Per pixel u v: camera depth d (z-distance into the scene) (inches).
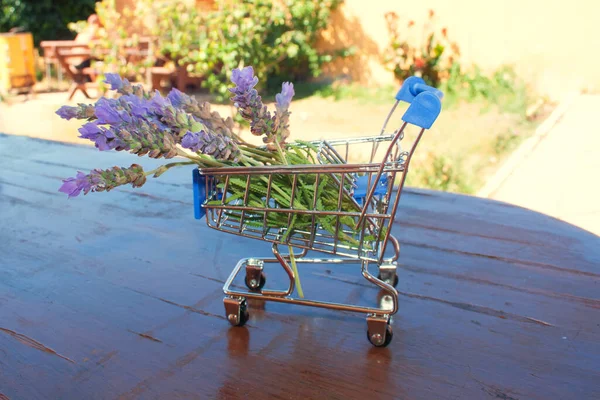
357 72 348.2
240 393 45.8
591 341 53.1
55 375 48.0
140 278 65.8
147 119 46.8
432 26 317.1
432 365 49.4
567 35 283.9
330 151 60.8
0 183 100.7
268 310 58.8
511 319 57.0
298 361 50.0
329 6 339.6
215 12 308.0
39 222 83.0
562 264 69.4
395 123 279.4
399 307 59.4
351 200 52.9
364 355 50.9
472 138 253.3
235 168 51.1
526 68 295.9
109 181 45.2
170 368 48.9
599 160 198.1
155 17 320.5
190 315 57.7
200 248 74.4
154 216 85.9
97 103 44.6
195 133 47.3
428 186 211.3
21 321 56.4
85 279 65.4
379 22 332.8
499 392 45.9
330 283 64.9
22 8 470.3
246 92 49.9
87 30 361.7
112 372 48.4
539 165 200.1
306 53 338.0
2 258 70.9
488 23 301.0
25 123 297.4
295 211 51.5
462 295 62.0
